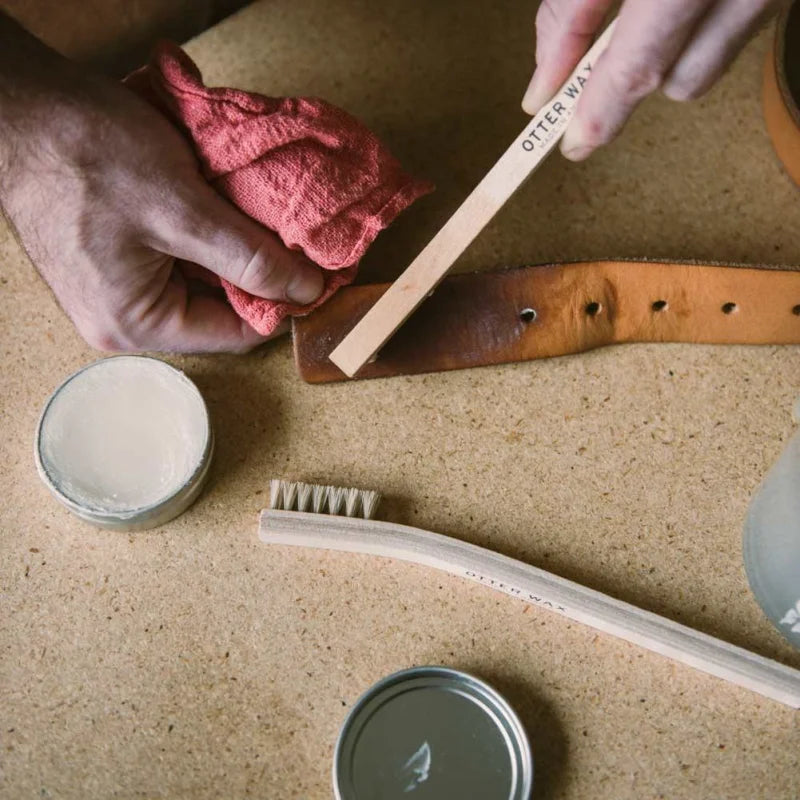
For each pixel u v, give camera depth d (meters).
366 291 0.88
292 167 0.82
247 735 0.77
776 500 0.76
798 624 0.77
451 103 1.04
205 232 0.81
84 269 0.81
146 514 0.82
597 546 0.83
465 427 0.88
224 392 0.91
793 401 0.88
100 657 0.80
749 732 0.76
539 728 0.77
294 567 0.83
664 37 0.62
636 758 0.75
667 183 0.98
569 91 0.77
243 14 1.10
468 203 0.80
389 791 0.73
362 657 0.80
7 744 0.78
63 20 1.06
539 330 0.88
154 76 0.84
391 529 0.81
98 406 0.86
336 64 1.07
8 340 0.93
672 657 0.78
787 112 0.95
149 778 0.76
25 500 0.87
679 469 0.86
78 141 0.78
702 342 0.90
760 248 0.95
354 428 0.89
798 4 1.00
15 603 0.83
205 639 0.81
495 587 0.81
